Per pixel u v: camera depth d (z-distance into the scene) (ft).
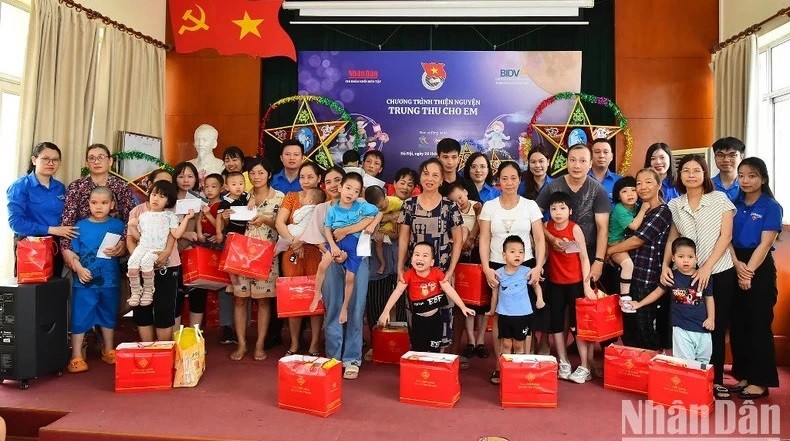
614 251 10.50
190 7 18.49
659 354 9.77
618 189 10.82
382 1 18.19
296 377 8.81
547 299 10.69
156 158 16.25
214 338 13.58
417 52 18.61
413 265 10.21
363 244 10.43
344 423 8.39
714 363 9.82
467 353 12.16
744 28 16.65
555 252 10.53
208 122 19.17
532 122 17.84
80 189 11.37
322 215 10.85
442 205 10.52
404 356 9.47
